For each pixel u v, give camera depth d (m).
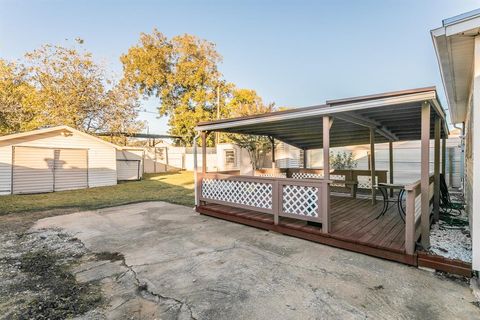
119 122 16.89
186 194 10.02
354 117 4.46
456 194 8.28
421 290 2.60
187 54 22.84
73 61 15.46
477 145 2.63
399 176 10.42
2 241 4.52
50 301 2.55
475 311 2.24
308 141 8.84
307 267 3.21
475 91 2.64
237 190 5.47
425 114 3.21
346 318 2.18
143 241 4.41
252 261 3.43
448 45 2.91
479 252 2.62
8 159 10.05
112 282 2.94
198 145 22.08
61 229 5.27
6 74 14.70
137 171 15.37
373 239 3.67
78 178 11.89
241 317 2.22
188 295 2.61
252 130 6.87
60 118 14.88
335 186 8.04
